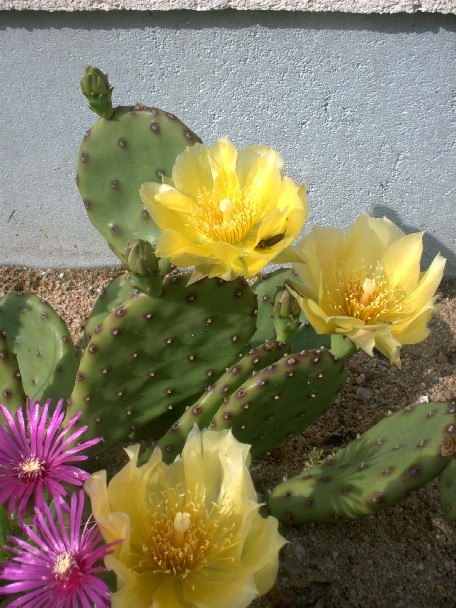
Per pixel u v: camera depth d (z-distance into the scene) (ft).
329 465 1.11
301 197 1.06
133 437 1.37
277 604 1.18
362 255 1.12
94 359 1.12
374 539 1.27
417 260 1.10
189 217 1.11
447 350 1.67
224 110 1.67
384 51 1.54
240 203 1.11
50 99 1.69
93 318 1.47
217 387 1.11
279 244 1.04
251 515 0.83
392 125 1.63
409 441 1.02
